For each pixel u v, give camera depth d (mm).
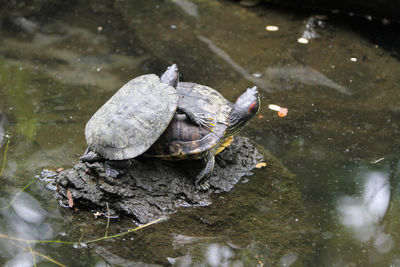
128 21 2947
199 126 2404
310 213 2430
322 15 2994
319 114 2643
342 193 2469
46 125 2596
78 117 2617
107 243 2373
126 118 2387
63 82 2715
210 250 2363
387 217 2428
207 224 2402
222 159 2490
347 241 2385
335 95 2693
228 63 2789
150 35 2889
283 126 2611
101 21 2945
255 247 2369
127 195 2414
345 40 2885
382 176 2502
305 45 2861
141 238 2381
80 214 2422
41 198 2445
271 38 2887
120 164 2404
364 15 2988
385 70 2771
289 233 2393
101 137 2391
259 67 2777
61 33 2889
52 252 2355
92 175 2426
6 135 2566
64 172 2443
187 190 2438
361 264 2350
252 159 2514
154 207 2420
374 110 2650
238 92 2693
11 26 2906
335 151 2555
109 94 2682
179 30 2914
